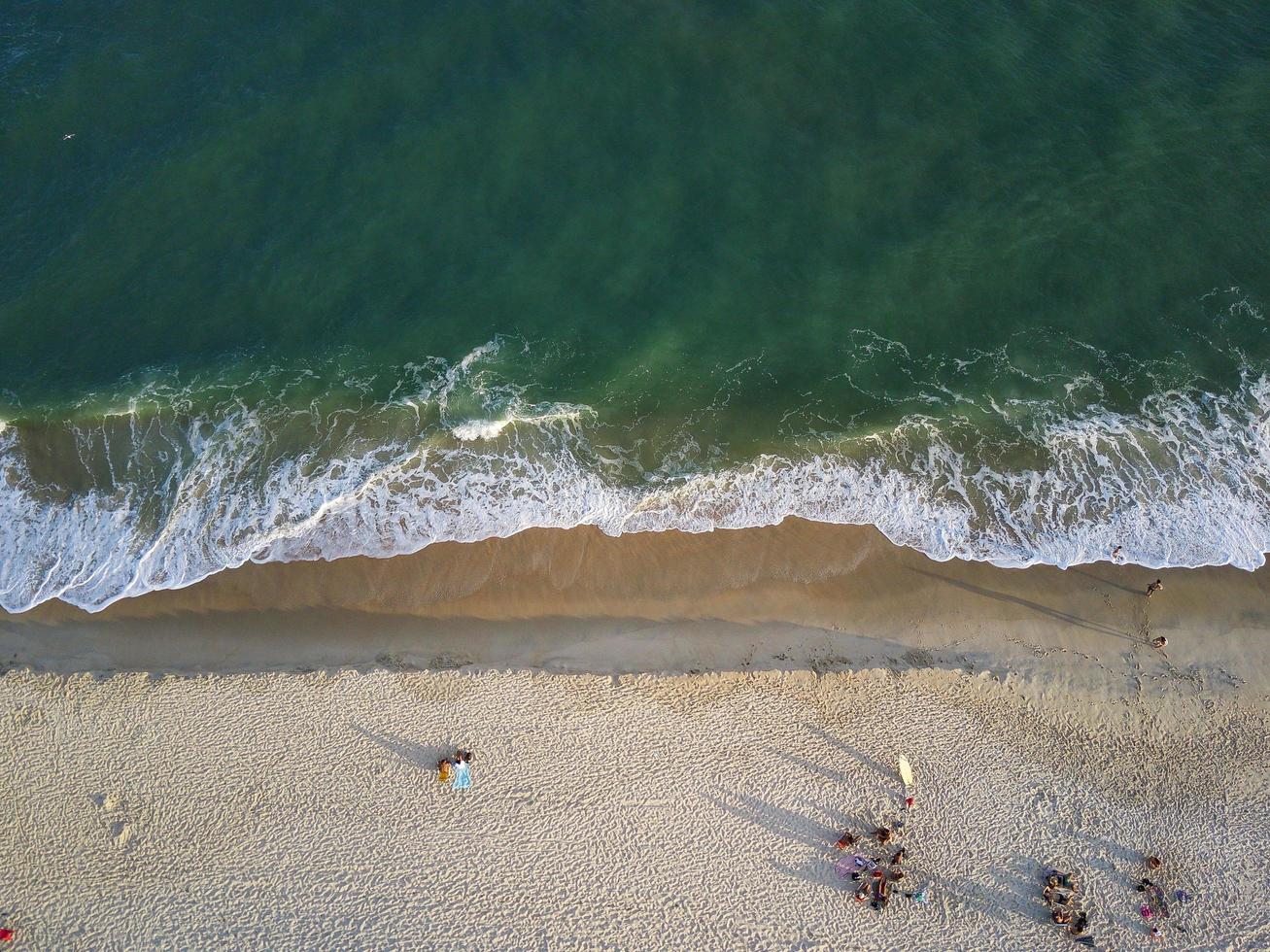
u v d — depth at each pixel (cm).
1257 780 2419
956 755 2434
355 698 2436
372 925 2238
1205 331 2886
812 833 2353
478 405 2722
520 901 2270
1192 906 2294
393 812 2333
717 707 2462
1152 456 2744
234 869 2272
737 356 2825
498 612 2552
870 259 2936
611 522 2623
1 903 2222
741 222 2972
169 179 2964
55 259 2861
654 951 2238
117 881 2252
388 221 2941
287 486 2625
